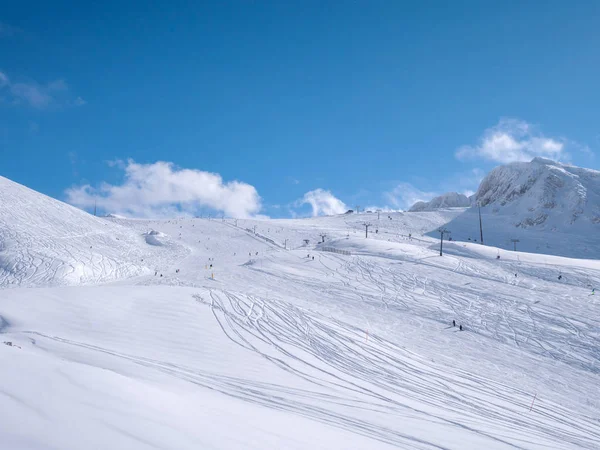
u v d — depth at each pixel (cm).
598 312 4366
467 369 2775
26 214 8481
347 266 6469
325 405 1534
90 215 10338
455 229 13588
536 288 5341
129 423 606
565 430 1869
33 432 491
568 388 2688
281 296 4691
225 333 2641
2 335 1973
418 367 2573
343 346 2764
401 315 4166
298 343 2673
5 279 5556
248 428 848
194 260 8056
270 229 12181
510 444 1484
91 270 6250
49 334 2134
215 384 1587
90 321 2522
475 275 5953
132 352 1972
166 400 830
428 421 1574
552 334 3778
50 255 6450
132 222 13050
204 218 14275
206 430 704
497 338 3650
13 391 592
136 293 3394
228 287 5206
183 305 3177
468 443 1377
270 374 1944
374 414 1523
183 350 2188
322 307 4250
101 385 743
